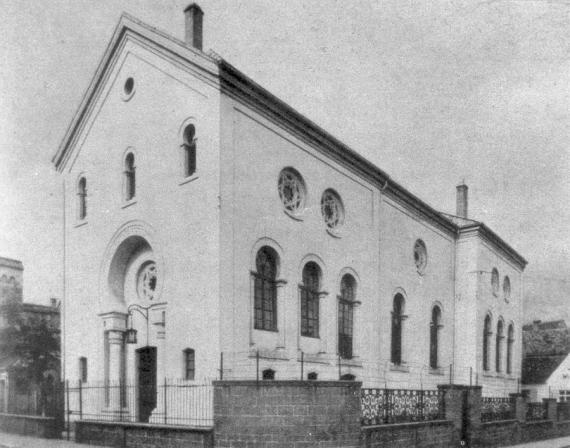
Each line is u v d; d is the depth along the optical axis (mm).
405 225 28281
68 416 17672
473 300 32719
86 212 22578
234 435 12766
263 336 18438
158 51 19828
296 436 12398
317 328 21312
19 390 31109
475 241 33156
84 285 21734
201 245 17281
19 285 32031
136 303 20469
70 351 21750
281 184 20234
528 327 41406
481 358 32719
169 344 17781
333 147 22516
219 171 17141
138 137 20328
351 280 23641
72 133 23344
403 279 27531
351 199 23844
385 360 25062
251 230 18172
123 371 20234
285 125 20219
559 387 38969
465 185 32375
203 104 17969
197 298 17141
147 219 19406
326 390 12688
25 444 16234
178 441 13859
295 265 20031
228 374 16312
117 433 15484
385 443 13906
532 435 22078
